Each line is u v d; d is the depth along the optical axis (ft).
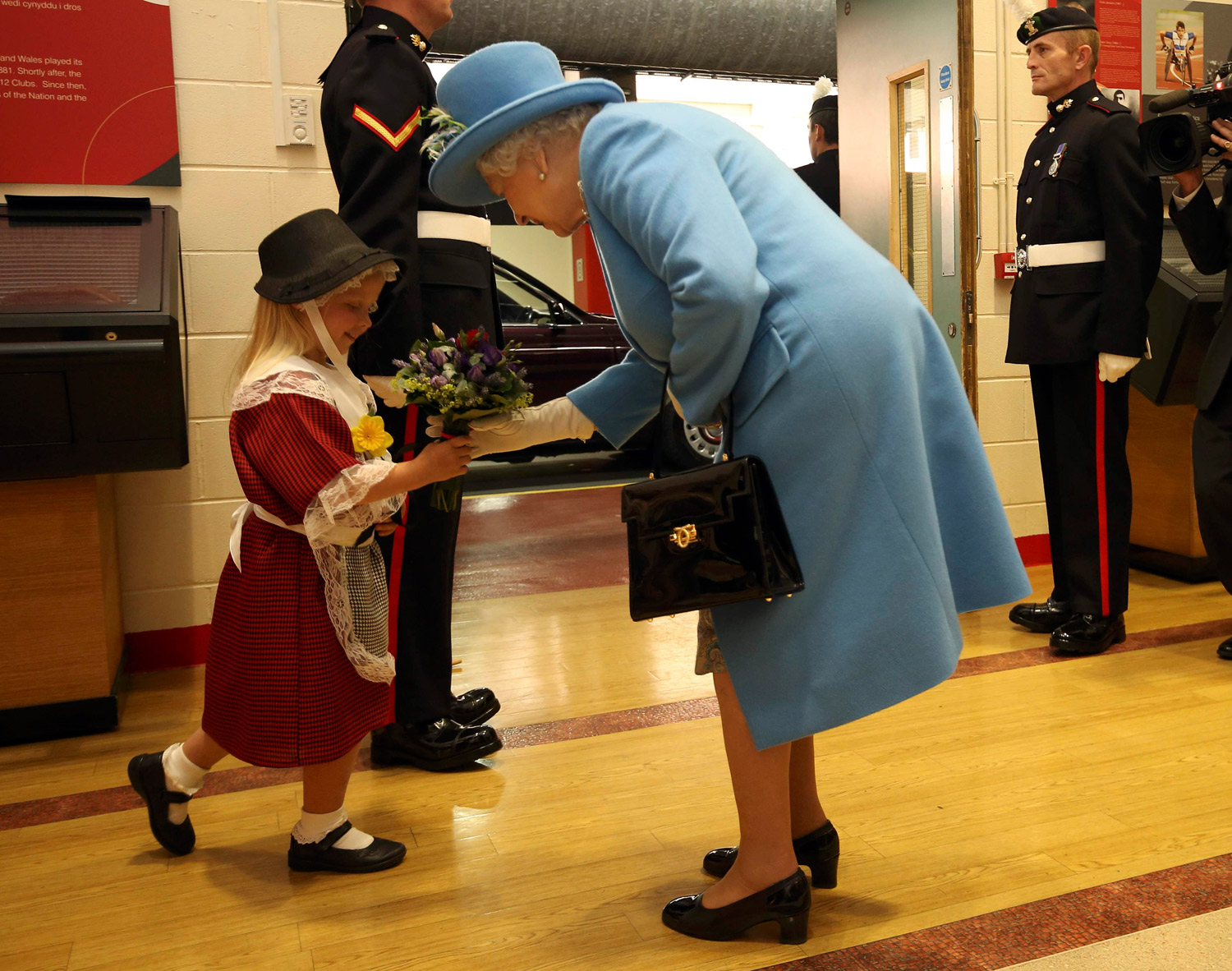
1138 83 13.00
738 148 4.64
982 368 12.92
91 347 7.59
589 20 24.67
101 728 8.48
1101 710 8.12
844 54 14.12
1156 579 12.56
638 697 8.90
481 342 5.36
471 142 4.66
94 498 8.33
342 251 5.53
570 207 4.81
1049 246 9.76
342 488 5.17
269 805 6.99
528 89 4.82
